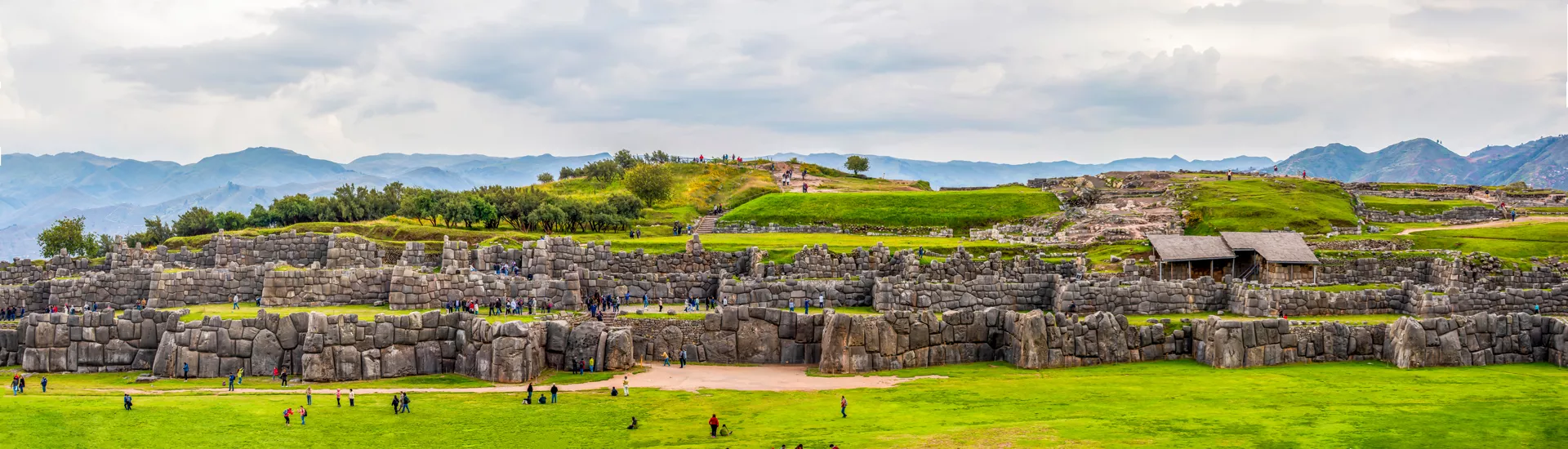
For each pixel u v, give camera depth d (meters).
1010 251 135.88
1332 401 69.81
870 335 89.06
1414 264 126.25
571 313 100.62
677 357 94.19
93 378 86.44
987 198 178.25
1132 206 170.50
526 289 105.19
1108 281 103.00
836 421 67.56
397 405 72.88
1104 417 66.00
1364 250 136.75
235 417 69.56
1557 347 86.12
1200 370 85.38
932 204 175.50
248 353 87.44
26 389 80.06
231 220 181.12
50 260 122.25
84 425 64.94
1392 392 72.81
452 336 90.25
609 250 118.00
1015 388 78.50
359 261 119.69
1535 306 99.31
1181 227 155.88
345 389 82.75
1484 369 84.06
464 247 113.69
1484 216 173.25
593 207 172.75
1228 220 154.00
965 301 103.44
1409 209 177.62
